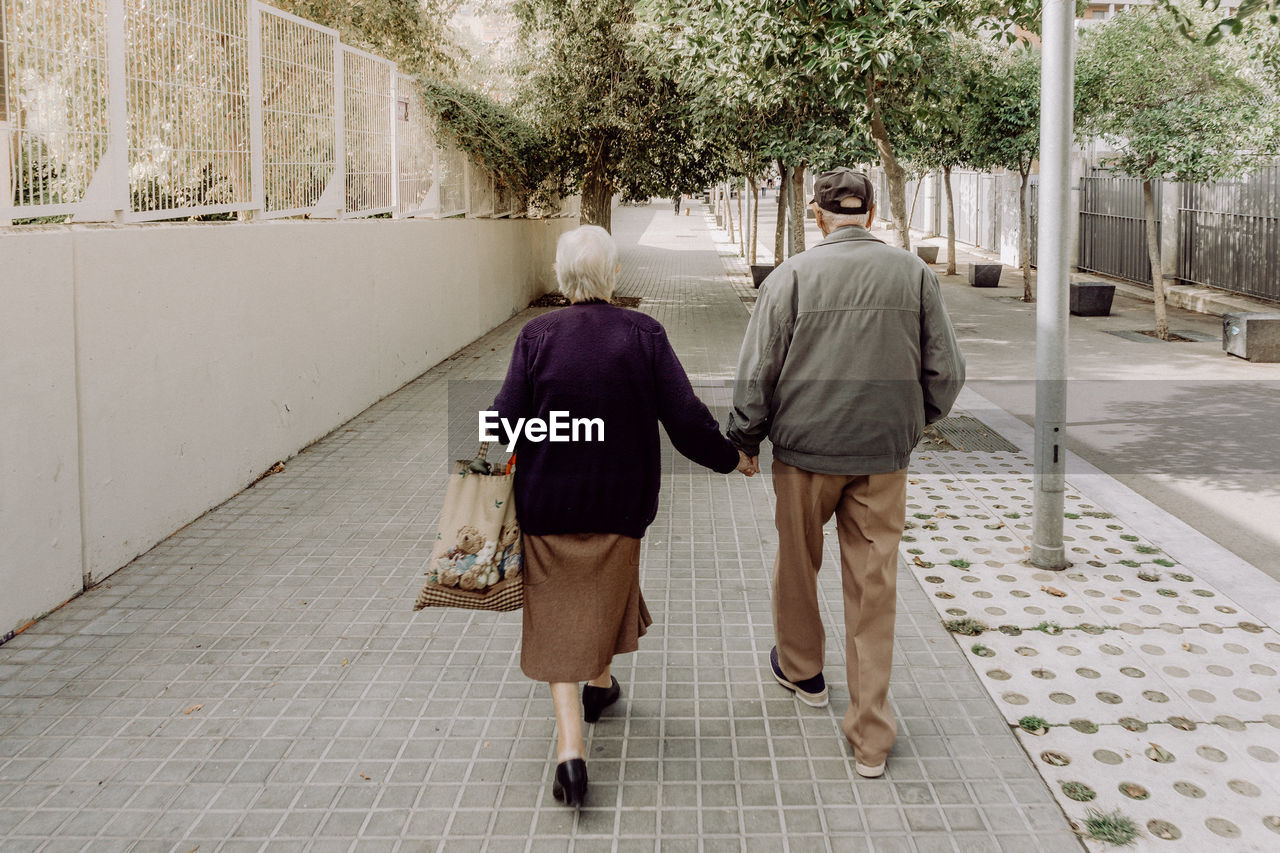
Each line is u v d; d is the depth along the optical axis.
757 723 3.35
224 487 5.90
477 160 12.91
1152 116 11.81
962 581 4.63
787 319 2.93
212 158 5.95
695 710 3.45
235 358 6.04
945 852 2.65
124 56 4.98
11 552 4.01
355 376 8.25
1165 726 3.29
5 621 3.98
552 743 3.23
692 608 4.38
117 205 4.93
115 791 2.95
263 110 6.71
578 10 13.98
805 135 11.52
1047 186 4.52
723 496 6.21
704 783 2.99
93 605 4.36
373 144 9.09
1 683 3.63
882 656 3.00
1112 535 5.29
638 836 2.73
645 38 12.20
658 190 15.70
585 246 2.90
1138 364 10.84
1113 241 18.88
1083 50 12.86
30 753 3.15
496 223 13.91
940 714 3.39
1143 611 4.25
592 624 2.83
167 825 2.78
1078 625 4.11
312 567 4.84
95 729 3.30
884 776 3.02
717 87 8.92
